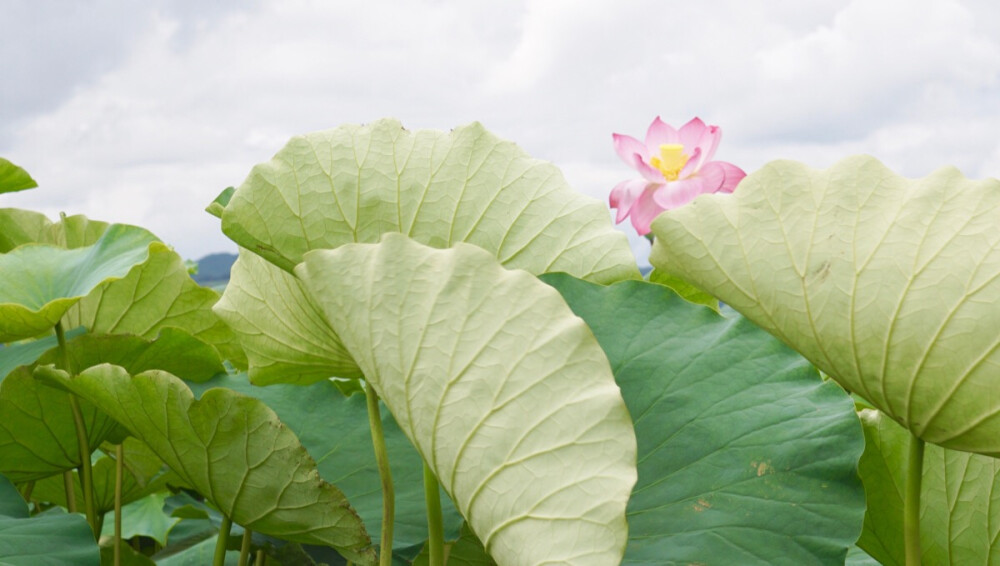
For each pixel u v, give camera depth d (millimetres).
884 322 1971
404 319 1896
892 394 2012
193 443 2189
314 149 2199
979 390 1942
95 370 2205
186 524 3479
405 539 2312
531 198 2248
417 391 1894
